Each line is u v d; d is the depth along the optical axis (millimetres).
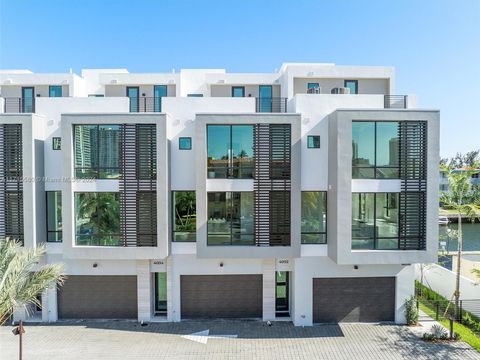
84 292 15188
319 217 14656
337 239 13406
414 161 13656
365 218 13820
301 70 18000
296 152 13883
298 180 13930
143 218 14109
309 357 11914
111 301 15211
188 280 15062
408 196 13695
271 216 14039
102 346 12711
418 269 19656
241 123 13844
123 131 13938
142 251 13969
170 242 14547
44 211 14867
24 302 10109
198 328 14273
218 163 14055
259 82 19672
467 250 36125
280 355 12070
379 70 18156
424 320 15031
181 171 14609
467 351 12219
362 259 13484
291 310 15211
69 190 14047
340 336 13547
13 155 14211
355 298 14859
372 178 13711
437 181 13555
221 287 15117
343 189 13359
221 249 13914
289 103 15430
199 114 13750
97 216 14336
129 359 11781
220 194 14148
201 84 20234
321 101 14484
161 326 14453
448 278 17266
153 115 13859
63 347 12625
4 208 14164
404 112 13430
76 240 14320
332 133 13969
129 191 14016
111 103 14953
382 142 13719
